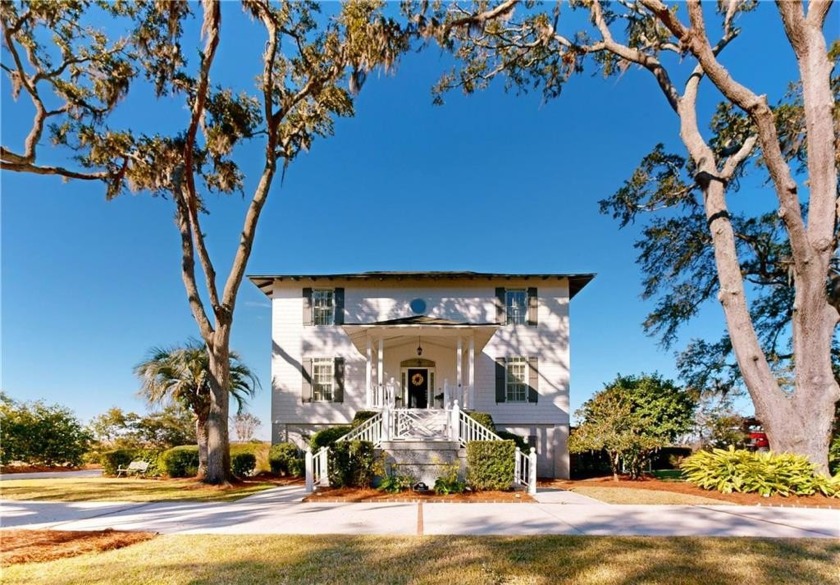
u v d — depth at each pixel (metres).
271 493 10.66
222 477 12.66
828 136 10.88
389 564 4.80
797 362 10.92
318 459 11.51
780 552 5.33
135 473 16.45
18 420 17.94
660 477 15.07
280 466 16.12
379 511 8.04
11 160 11.58
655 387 16.81
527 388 17.86
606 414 14.47
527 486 10.92
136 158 13.52
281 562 4.88
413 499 9.27
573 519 7.29
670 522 7.11
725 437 16.33
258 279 18.44
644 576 4.48
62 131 12.91
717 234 12.09
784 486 9.50
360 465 10.59
